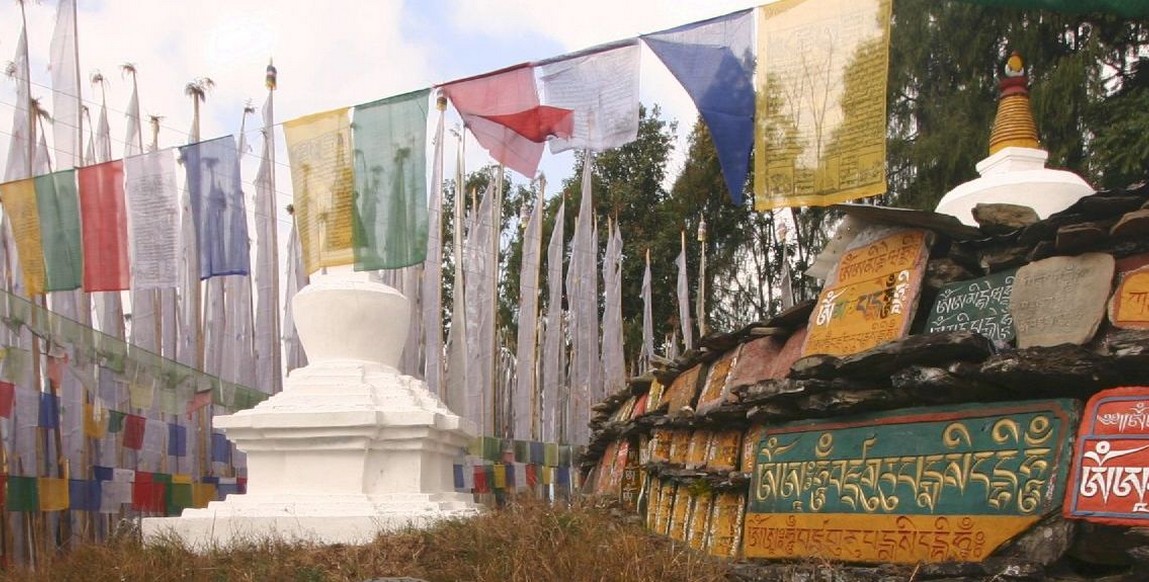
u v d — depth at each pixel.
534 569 7.37
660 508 10.98
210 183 10.98
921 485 6.33
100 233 10.81
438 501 10.51
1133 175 15.16
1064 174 8.67
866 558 6.60
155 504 14.12
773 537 7.59
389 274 22.08
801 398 7.43
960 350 5.95
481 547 8.19
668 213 32.34
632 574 7.20
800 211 27.14
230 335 20.95
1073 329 5.77
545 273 35.69
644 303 30.61
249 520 9.82
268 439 10.62
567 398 31.22
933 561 6.05
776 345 9.09
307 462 10.59
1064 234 5.96
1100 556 5.27
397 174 9.89
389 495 10.31
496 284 24.73
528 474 21.89
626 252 34.00
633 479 13.70
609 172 35.31
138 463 14.83
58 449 12.98
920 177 18.53
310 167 10.27
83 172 10.89
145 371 12.98
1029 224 6.48
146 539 9.59
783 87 7.85
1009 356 5.62
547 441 26.42
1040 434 5.66
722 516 8.82
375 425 10.41
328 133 10.20
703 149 28.61
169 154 10.92
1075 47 16.52
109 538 10.14
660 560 7.54
